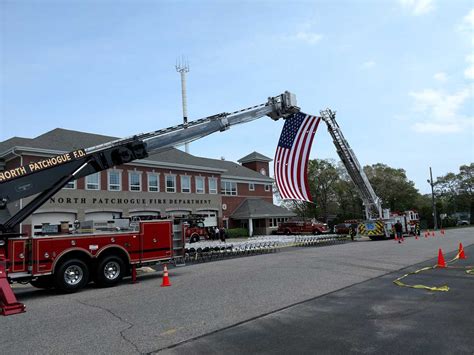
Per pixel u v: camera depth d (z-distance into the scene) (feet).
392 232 113.50
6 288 30.76
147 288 39.29
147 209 123.54
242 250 75.41
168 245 46.85
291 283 37.91
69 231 43.42
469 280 36.73
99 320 26.18
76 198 105.81
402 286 34.65
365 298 30.09
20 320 27.37
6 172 35.68
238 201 166.50
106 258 41.57
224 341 20.53
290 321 24.04
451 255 61.05
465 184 265.13
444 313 24.82
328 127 99.60
